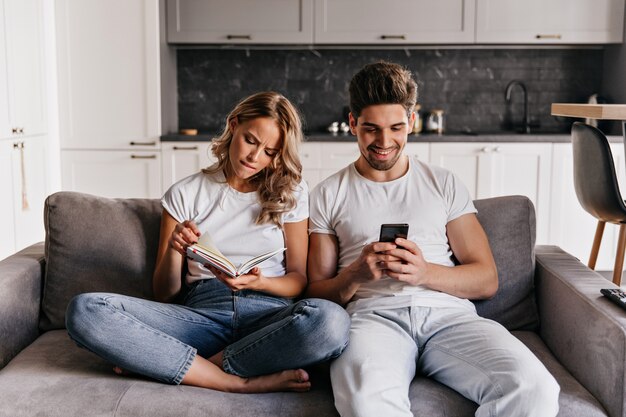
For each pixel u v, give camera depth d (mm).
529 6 4824
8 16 3924
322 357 1829
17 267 2193
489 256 2148
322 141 4715
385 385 1697
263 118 2068
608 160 3133
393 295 2033
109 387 1792
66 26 4613
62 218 2236
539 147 4715
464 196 2186
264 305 2029
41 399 1747
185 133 4852
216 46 5098
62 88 4660
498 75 5246
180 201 2150
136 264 2217
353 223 2139
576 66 5227
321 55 5234
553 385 1690
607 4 4828
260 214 2115
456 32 4848
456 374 1827
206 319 1995
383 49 5223
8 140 3922
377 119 2062
